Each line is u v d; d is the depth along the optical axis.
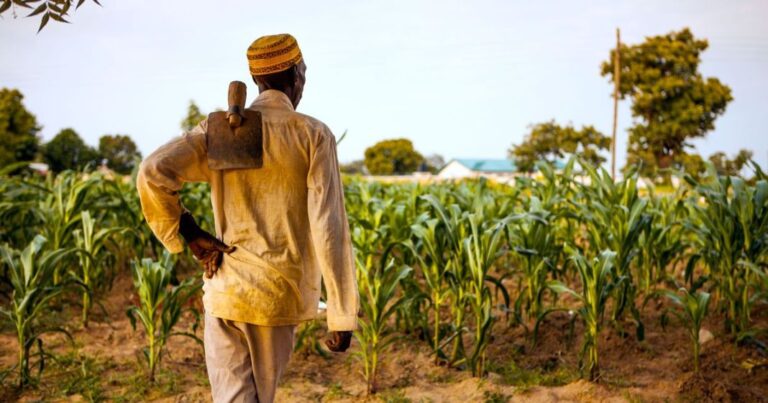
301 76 2.42
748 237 4.39
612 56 54.56
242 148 2.16
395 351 4.46
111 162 48.50
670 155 53.88
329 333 4.83
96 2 2.49
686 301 4.01
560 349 4.45
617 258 4.32
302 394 3.70
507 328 4.83
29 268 3.77
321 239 2.15
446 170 88.44
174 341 4.68
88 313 5.06
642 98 51.16
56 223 5.29
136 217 6.05
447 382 3.90
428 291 5.48
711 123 53.25
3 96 43.91
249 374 2.23
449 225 4.09
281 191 2.18
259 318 2.17
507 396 3.63
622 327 4.62
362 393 3.72
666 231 5.18
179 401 3.58
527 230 4.75
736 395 3.61
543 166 5.74
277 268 2.17
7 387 3.65
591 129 48.53
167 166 2.10
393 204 6.02
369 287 3.75
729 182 4.55
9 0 2.39
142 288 3.84
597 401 3.55
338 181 2.26
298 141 2.18
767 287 4.00
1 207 5.48
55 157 46.66
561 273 5.02
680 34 53.44
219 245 2.21
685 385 3.67
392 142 79.31
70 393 3.64
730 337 4.45
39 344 3.76
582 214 4.88
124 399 3.57
